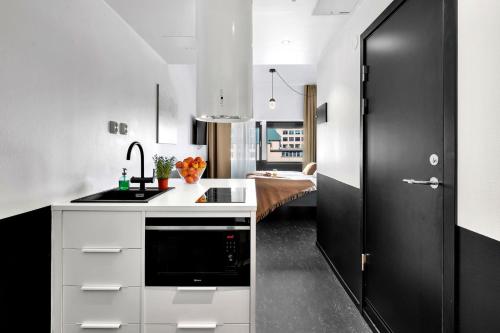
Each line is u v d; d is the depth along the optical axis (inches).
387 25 80.7
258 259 143.3
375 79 88.4
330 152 134.4
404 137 72.4
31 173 63.3
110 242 70.4
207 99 84.8
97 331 70.7
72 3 76.4
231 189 102.8
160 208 70.6
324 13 102.4
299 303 103.1
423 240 64.6
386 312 82.2
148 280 70.4
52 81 69.3
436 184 59.5
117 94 101.7
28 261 62.6
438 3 58.7
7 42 56.6
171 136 166.4
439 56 58.6
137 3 92.7
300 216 230.7
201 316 70.8
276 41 127.5
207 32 85.0
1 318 55.7
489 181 45.6
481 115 47.2
